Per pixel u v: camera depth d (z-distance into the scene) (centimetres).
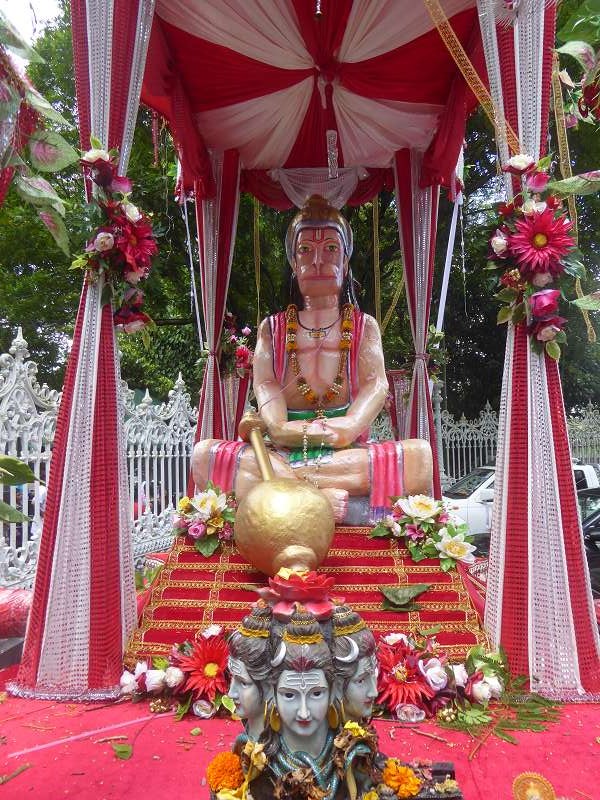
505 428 278
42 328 1386
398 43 426
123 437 292
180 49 435
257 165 571
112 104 290
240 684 160
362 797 152
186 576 309
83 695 256
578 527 268
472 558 307
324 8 403
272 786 155
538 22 275
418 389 579
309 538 274
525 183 275
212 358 557
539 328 269
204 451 366
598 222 1062
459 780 192
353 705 159
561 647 254
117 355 293
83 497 268
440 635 278
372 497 348
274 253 1041
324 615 162
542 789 186
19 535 511
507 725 230
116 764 202
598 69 183
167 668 250
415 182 554
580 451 1297
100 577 266
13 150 130
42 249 1244
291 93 480
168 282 1147
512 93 279
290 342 418
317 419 391
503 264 282
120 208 282
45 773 196
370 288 977
